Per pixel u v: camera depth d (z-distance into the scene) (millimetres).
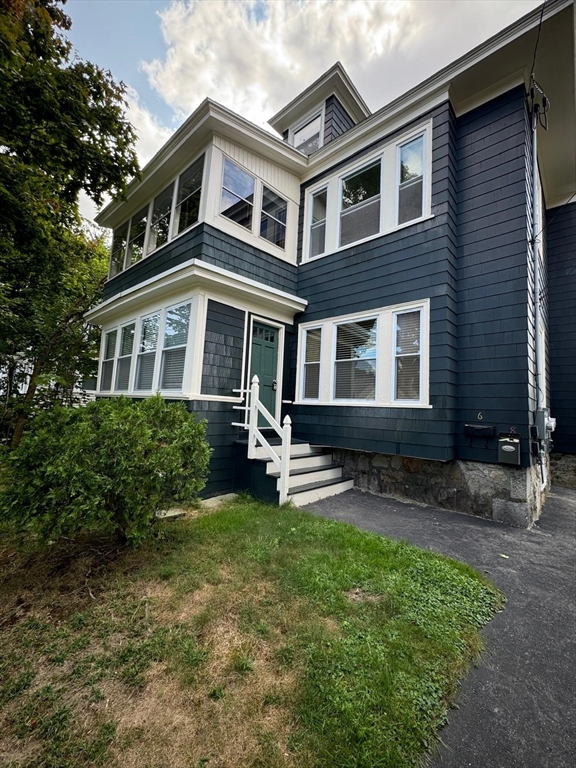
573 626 2393
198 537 3553
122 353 7586
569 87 5258
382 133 6117
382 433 5496
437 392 4977
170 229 6602
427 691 1776
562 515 5039
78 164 5094
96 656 1993
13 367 9391
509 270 4828
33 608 2426
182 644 2072
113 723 1590
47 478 2715
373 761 1435
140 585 2699
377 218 6094
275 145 6551
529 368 4715
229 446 5594
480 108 5348
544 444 5211
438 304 5094
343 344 6301
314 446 6434
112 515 2967
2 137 4586
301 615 2336
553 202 7891
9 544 3326
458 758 1485
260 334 6555
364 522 4293
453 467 5031
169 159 6484
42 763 1424
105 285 9320
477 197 5238
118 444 2955
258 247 6500
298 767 1407
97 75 4762
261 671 1886
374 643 2084
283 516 4152
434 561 3152
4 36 3568
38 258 6906
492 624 2393
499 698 1790
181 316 5766
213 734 1541
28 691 1755
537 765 1470
